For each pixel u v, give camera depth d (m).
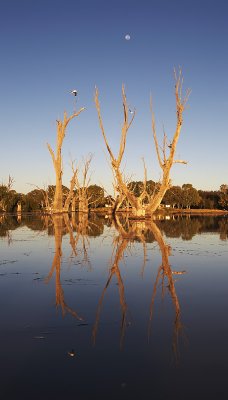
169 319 6.68
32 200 82.12
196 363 4.91
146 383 4.41
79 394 4.18
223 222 39.28
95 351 5.31
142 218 41.38
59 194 56.38
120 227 30.86
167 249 16.31
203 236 22.52
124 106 37.75
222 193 105.50
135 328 6.21
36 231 26.61
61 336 5.88
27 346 5.50
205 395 4.13
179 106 36.38
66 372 4.69
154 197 42.81
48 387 4.34
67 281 9.87
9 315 6.94
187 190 101.12
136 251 15.70
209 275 10.62
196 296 8.30
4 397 4.13
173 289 8.97
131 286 9.30
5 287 9.20
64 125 53.66
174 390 4.25
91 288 9.09
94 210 86.88
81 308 7.38
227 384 4.37
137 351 5.29
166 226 32.12
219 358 5.04
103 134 38.66
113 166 39.91
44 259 13.60
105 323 6.47
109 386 4.35
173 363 4.91
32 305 7.61
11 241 19.78
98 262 12.93
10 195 78.06
